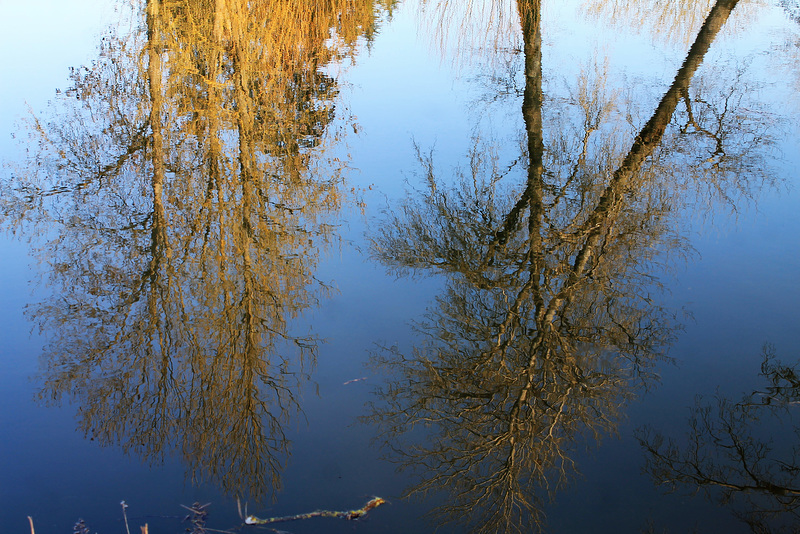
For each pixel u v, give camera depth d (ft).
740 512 13.78
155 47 39.65
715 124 34.19
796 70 41.01
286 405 17.26
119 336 20.47
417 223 26.50
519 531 13.61
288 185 29.89
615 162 30.19
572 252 24.90
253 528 13.26
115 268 24.12
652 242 24.88
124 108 36.37
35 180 29.84
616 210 27.04
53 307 21.76
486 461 16.01
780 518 13.62
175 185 29.78
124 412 17.07
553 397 18.20
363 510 13.91
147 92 38.06
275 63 40.73
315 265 24.25
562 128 33.73
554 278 23.63
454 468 15.64
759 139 32.58
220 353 19.56
